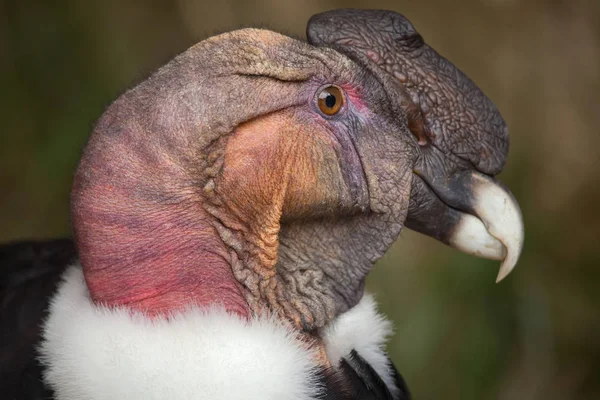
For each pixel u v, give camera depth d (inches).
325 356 208.8
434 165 218.5
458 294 426.6
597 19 479.8
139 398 171.0
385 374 227.5
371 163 211.3
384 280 421.1
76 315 187.0
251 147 196.4
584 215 459.5
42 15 472.7
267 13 472.4
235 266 199.2
